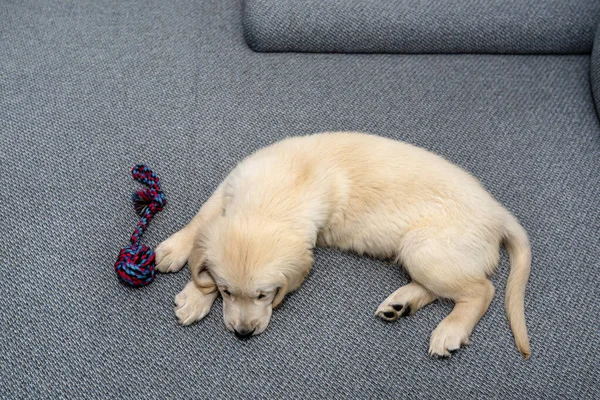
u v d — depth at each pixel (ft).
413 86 4.22
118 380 3.09
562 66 4.36
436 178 3.29
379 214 3.30
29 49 4.26
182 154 3.84
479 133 4.00
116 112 3.99
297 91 4.16
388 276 3.44
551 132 4.02
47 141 3.84
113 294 3.31
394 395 3.12
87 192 3.65
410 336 3.27
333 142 3.41
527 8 4.30
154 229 3.53
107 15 4.48
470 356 3.22
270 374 3.14
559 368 3.20
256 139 3.92
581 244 3.57
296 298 3.36
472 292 3.24
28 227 3.51
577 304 3.38
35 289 3.31
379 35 4.30
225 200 3.38
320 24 4.26
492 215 3.29
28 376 3.08
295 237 3.08
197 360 3.16
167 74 4.19
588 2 4.33
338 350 3.22
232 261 2.97
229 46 4.37
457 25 4.29
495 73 4.31
